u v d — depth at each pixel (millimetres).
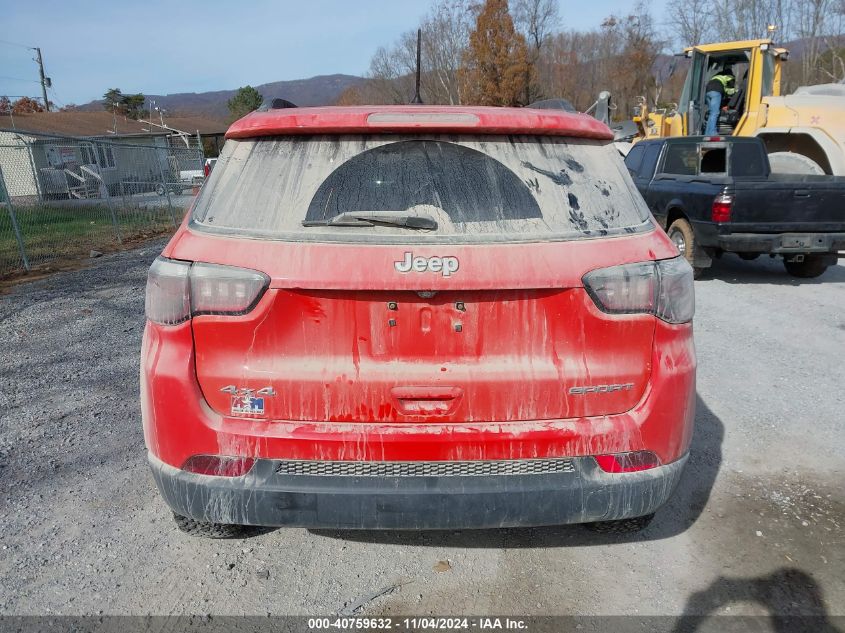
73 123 43688
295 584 2629
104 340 5906
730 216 7535
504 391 2166
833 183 7453
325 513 2188
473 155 2262
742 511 3139
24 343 5844
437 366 2164
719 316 6602
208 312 2129
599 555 2818
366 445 2139
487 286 2078
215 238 2166
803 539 2916
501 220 2170
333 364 2156
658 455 2264
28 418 4160
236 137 2328
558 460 2211
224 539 2912
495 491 2174
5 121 39250
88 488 3316
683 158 9203
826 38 30297
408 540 2924
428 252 2088
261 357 2156
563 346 2180
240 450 2166
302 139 2275
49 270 9938
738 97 11742
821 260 8219
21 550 2814
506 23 41281
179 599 2537
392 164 2242
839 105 10062
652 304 2188
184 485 2213
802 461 3605
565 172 2295
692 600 2543
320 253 2094
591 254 2150
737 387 4668
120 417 4176
